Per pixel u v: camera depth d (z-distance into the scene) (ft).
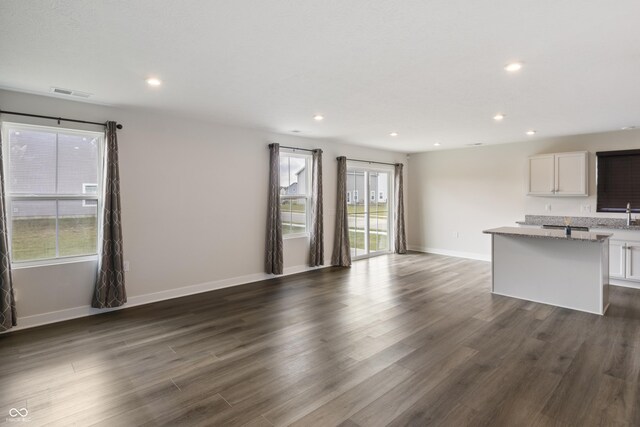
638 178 18.25
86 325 12.13
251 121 16.24
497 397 7.81
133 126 14.19
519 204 22.45
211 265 16.71
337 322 12.41
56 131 12.57
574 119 15.84
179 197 15.57
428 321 12.50
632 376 8.68
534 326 12.03
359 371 8.96
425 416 7.14
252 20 7.05
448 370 9.00
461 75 10.18
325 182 21.99
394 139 21.29
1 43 8.04
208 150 16.47
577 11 6.64
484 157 23.99
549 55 8.75
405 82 10.78
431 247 27.09
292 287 17.13
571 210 20.40
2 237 11.07
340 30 7.48
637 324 12.21
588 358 9.65
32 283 12.09
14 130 11.91
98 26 7.28
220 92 11.80
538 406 7.48
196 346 10.47
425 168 27.20
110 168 13.16
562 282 14.14
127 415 7.20
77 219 13.15
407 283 17.87
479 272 20.36
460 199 25.30
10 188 11.85
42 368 9.14
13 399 7.77
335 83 10.92
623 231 16.98
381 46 8.27
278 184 18.72
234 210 17.52
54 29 7.39
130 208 14.19
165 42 8.04
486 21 7.07
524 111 14.35
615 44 8.11
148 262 14.74
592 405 7.50
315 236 20.94
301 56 8.84
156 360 9.59
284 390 8.11
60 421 7.00
